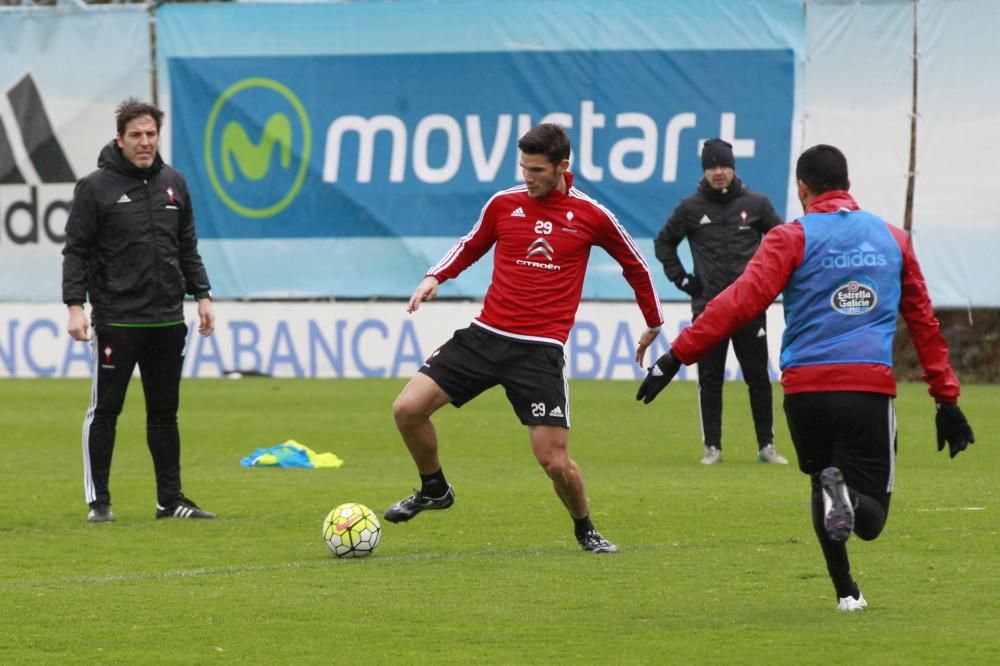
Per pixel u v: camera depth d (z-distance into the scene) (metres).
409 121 68.69
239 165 70.00
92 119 70.50
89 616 23.06
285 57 69.38
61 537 31.02
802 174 22.34
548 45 67.25
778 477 39.84
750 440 49.34
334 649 20.80
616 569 26.69
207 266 70.75
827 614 22.72
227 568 27.23
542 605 23.64
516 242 27.73
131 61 70.25
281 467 43.00
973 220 63.53
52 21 70.38
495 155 68.06
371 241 69.31
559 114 67.38
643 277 28.06
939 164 63.78
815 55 64.75
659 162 66.56
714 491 36.97
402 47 68.44
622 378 68.00
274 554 28.75
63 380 70.69
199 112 70.06
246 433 51.56
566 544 29.53
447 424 54.47
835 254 21.64
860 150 64.56
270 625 22.36
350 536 28.12
